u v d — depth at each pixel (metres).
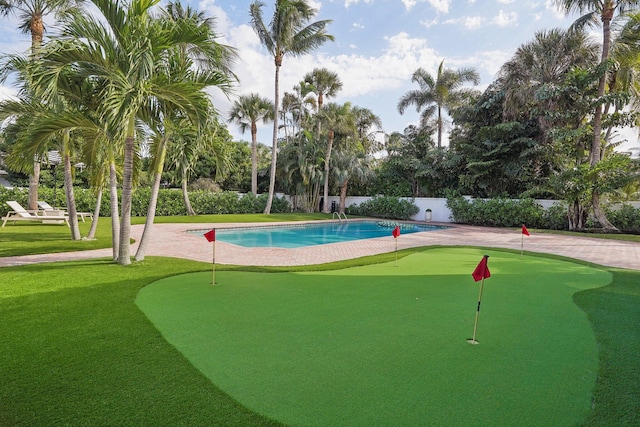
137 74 5.85
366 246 10.98
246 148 34.06
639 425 2.12
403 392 2.44
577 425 2.12
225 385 2.49
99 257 7.83
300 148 25.80
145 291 4.97
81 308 4.14
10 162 9.10
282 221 20.33
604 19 15.88
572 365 2.91
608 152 19.75
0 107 8.23
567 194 16.69
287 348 3.13
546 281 6.14
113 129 6.38
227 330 3.53
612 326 3.87
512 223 19.66
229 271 6.52
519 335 3.55
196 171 30.62
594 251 10.59
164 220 18.08
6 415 2.11
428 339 3.39
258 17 21.00
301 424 2.06
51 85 5.81
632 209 16.14
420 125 28.88
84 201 18.75
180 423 2.06
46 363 2.77
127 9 6.03
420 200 24.64
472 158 22.23
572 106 17.66
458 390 2.47
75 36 5.84
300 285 5.50
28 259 7.44
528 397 2.41
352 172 25.66
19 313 3.93
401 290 5.26
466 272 6.77
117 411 2.17
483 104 21.72
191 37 6.36
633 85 16.91
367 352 3.07
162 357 2.91
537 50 19.16
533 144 19.53
